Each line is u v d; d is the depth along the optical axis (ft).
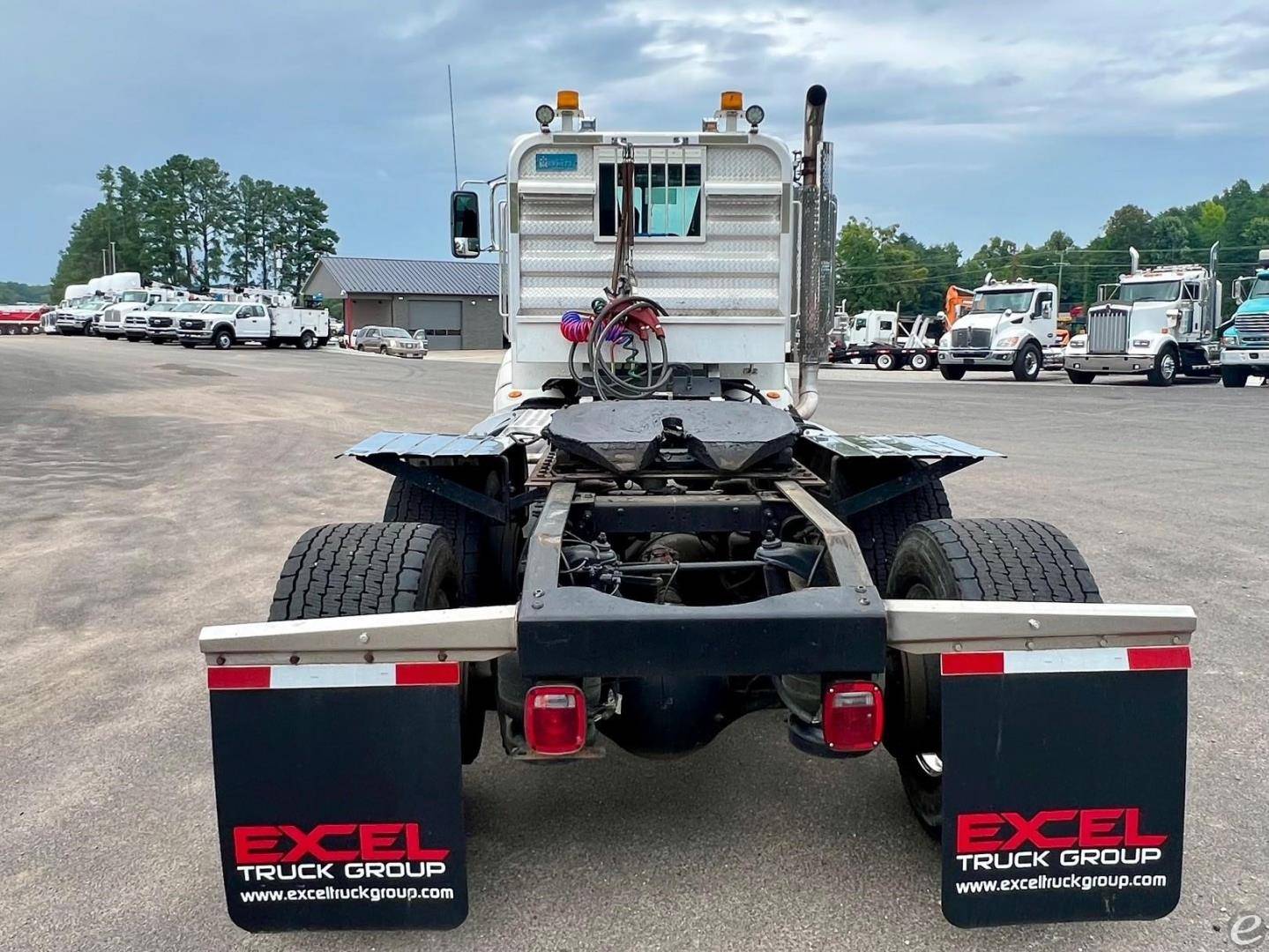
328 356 137.18
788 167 18.40
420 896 8.73
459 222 19.58
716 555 13.10
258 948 9.34
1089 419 54.70
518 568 14.49
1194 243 399.85
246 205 394.52
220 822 8.65
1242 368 82.23
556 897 10.01
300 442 46.98
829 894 9.99
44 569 23.79
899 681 10.28
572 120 18.35
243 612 20.16
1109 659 8.61
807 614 8.48
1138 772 8.64
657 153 18.29
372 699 8.57
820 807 11.78
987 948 9.09
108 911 9.98
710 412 13.75
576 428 12.88
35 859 10.96
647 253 18.42
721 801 11.96
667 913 9.71
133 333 147.33
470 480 14.29
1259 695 14.60
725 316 18.61
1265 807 11.46
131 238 387.75
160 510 30.89
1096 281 377.71
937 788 10.23
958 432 48.16
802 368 19.01
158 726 14.48
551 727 8.52
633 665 8.46
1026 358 98.07
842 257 354.54
